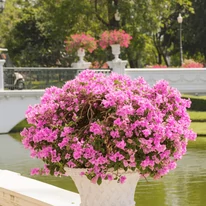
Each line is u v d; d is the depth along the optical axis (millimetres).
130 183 5695
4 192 7191
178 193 11430
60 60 49906
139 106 5551
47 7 41500
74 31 40375
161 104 5785
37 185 7246
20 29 50031
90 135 5621
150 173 5742
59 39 42469
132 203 5742
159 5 39156
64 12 39094
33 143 5934
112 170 5562
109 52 40812
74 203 6262
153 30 39312
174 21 52250
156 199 10938
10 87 26156
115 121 5441
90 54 44656
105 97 5617
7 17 50562
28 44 50094
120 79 6051
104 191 5633
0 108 25391
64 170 5828
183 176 13328
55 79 26594
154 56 56094
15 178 7766
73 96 5883
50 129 5770
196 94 31219
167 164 5742
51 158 5801
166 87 5855
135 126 5449
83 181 5695
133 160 5484
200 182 12523
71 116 5910
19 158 17266
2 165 16031
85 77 6055
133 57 41406
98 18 39750
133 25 39062
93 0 39656
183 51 55500
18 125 26609
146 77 30281
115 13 38312
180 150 5766
